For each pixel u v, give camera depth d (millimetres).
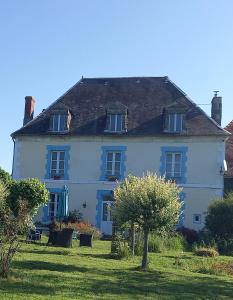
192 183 30922
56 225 23656
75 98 35531
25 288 10078
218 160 30844
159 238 21172
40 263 13977
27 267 13023
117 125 32719
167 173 31438
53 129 33469
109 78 36750
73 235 22438
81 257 16531
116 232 18406
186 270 15875
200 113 32406
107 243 23109
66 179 32656
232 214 24719
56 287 10570
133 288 11531
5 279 10828
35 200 21422
